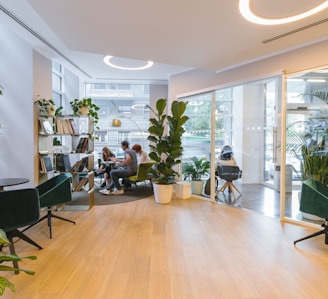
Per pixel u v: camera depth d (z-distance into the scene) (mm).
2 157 4160
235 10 2391
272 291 1953
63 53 4492
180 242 2875
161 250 2668
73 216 3885
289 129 3699
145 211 4160
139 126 7262
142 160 6152
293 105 3660
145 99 7207
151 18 2543
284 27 2777
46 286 2014
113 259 2469
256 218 3795
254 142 6230
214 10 2387
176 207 4418
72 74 6070
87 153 4281
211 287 2002
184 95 5297
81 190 4230
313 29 2838
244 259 2471
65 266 2334
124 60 4816
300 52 3426
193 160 5262
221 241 2908
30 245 2805
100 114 7195
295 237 3037
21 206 2402
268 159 6094
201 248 2717
